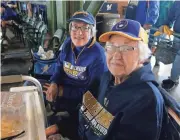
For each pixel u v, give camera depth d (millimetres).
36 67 2311
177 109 876
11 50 3615
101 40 1078
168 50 2852
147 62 1007
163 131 881
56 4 3693
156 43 3076
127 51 974
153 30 3303
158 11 3357
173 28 2820
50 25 4062
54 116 1545
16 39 4094
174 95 2613
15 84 1640
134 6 3523
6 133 792
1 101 973
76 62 1663
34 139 807
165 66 3502
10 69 2891
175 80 2842
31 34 3445
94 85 1254
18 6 5227
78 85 1718
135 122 899
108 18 3250
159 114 854
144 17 3398
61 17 3566
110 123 997
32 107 1006
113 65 1017
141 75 936
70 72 1726
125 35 953
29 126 873
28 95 1111
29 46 3400
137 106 894
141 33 992
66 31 3289
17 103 972
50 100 1722
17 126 838
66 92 1752
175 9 2744
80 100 1689
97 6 3141
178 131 846
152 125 860
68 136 1286
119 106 979
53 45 2908
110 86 1090
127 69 990
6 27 4211
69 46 1736
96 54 1557
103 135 1018
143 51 978
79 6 3404
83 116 1200
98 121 1067
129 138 938
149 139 885
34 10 4391
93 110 1136
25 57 3291
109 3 3869
